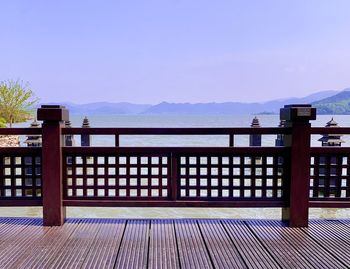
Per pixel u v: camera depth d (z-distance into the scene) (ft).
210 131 9.64
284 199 9.80
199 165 9.87
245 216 15.03
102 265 6.88
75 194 9.89
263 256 7.39
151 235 8.69
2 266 6.79
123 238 8.46
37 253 7.48
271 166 9.83
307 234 8.89
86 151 9.71
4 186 9.82
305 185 9.52
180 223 9.71
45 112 9.34
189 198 9.79
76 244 8.04
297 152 9.50
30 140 23.24
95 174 9.90
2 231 8.95
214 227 9.38
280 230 9.19
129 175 9.86
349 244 8.17
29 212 15.90
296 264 6.98
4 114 53.11
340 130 9.62
